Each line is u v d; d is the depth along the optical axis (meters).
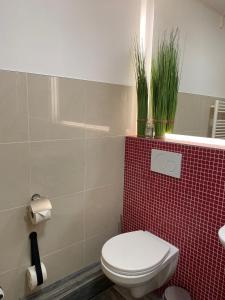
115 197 2.02
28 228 1.53
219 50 1.53
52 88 1.49
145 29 1.92
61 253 1.74
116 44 1.77
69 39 1.52
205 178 1.45
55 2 1.42
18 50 1.33
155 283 1.59
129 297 1.80
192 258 1.59
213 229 1.45
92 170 1.81
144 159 1.84
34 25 1.36
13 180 1.42
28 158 1.46
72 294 1.69
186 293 1.61
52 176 1.59
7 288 1.50
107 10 1.67
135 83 1.96
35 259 1.53
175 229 1.67
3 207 1.41
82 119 1.67
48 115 1.50
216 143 1.60
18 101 1.37
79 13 1.54
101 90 1.75
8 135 1.36
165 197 1.72
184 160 1.55
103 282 1.87
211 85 1.58
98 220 1.93
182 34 1.73
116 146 1.93
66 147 1.63
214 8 1.53
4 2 1.25
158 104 1.81
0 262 1.45
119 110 1.89
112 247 1.54
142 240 1.64
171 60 1.75
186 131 1.79
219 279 1.46
